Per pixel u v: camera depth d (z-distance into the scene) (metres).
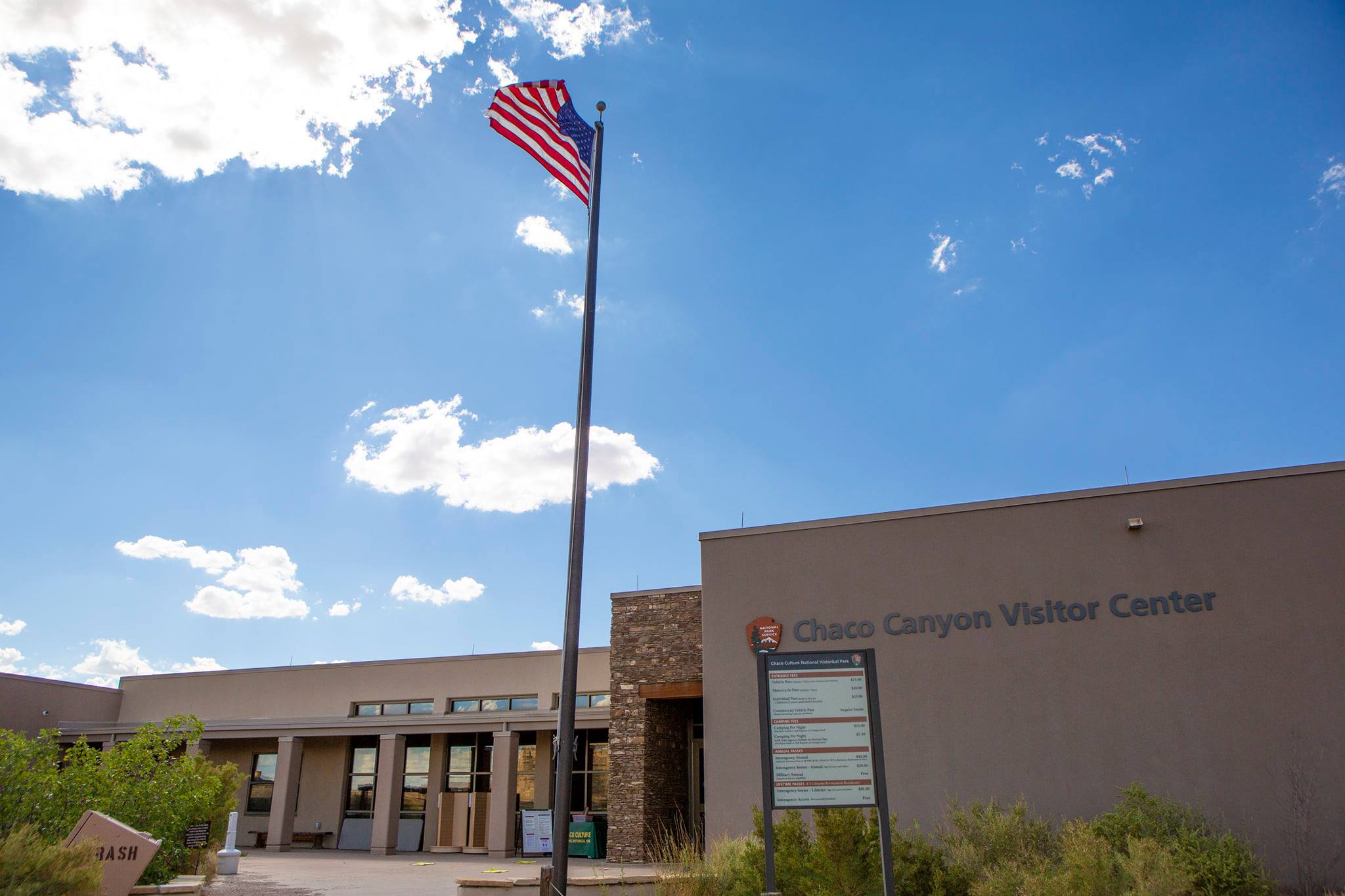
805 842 10.88
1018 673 15.72
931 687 16.14
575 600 10.63
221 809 18.17
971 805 13.72
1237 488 15.34
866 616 16.94
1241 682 14.50
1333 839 13.37
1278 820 13.73
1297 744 13.98
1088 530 16.02
